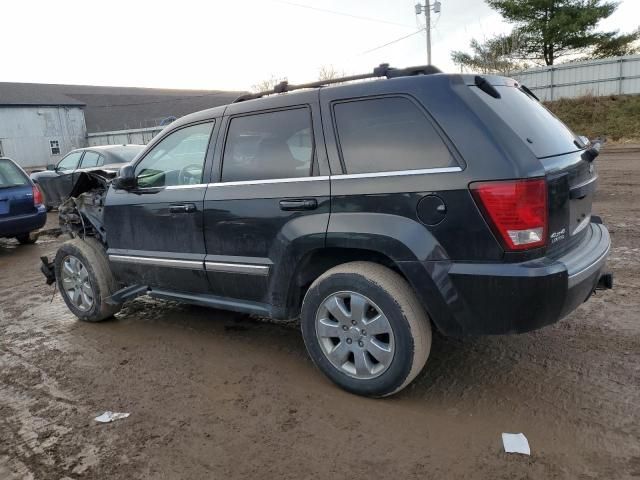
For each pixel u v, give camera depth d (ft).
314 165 10.96
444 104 9.59
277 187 11.41
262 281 11.95
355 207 10.28
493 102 9.80
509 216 8.86
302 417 10.27
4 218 27.55
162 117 175.42
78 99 176.35
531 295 8.91
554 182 9.28
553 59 106.93
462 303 9.43
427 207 9.50
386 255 10.11
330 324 10.95
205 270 12.91
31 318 17.33
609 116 80.69
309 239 10.82
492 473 8.34
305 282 11.66
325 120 10.91
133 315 16.99
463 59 107.24
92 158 37.70
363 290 10.27
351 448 9.21
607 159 51.29
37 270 24.18
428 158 9.61
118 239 15.10
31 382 12.50
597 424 9.41
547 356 12.10
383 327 10.19
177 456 9.27
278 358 12.99
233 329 15.12
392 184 9.84
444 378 11.43
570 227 10.05
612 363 11.58
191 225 13.10
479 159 9.07
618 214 26.94
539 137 9.94
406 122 9.95
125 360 13.44
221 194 12.40
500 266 9.04
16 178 28.48
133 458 9.28
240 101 13.44
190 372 12.51
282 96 11.76
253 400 11.02
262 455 9.16
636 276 17.06
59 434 10.18
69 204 17.06
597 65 88.63
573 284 9.20
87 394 11.73
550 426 9.46
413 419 9.97
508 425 9.57
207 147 12.98
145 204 14.11
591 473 8.20
